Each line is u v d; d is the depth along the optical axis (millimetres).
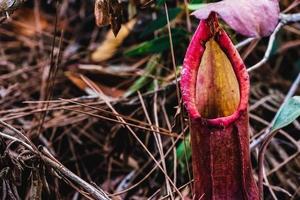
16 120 740
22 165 570
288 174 705
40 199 564
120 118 679
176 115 618
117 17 556
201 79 505
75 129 753
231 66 497
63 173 563
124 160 723
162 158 638
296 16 686
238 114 485
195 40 491
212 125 485
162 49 728
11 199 557
